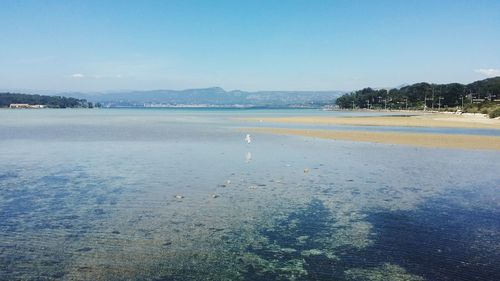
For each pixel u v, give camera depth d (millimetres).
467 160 34312
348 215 18641
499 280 12219
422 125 83188
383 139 51594
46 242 15125
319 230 16625
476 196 22094
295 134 60062
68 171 29094
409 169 30141
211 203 20562
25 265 13156
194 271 12820
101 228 16688
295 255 14125
